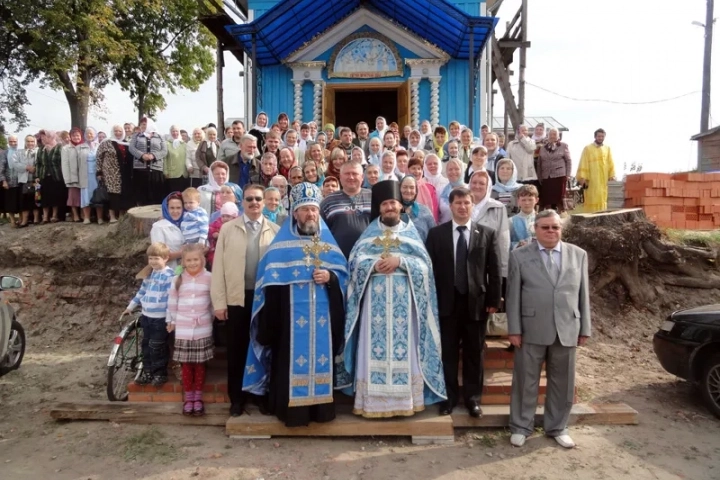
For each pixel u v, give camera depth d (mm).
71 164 10234
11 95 21156
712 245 9102
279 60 14320
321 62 14172
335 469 4602
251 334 5180
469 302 5105
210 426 5387
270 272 5004
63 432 5344
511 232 6105
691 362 5875
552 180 9977
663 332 6262
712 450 5004
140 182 10211
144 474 4570
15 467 4750
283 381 4996
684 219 10609
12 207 10711
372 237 5238
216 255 5305
